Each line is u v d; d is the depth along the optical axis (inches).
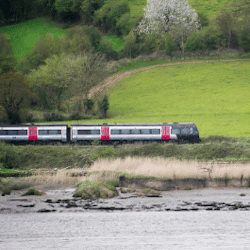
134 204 4372.5
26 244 3289.9
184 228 3661.4
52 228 3646.7
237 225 3727.9
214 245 3260.3
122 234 3526.1
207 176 5172.2
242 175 5182.1
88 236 3449.8
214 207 4252.0
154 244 3297.2
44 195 4687.5
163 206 4306.1
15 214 4020.7
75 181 5265.8
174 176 5132.9
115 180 5093.5
